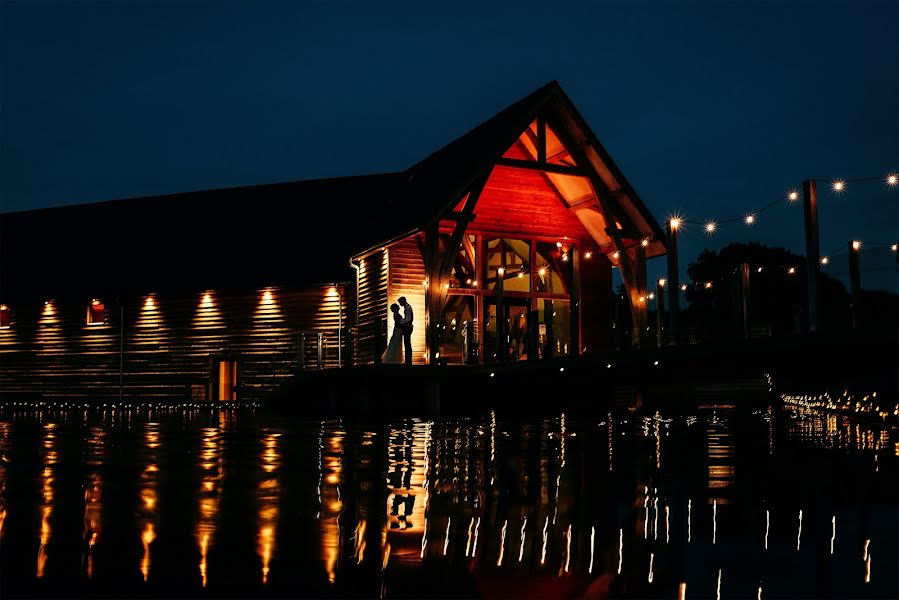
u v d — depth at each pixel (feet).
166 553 16.52
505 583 14.75
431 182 77.10
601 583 14.71
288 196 105.60
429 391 63.36
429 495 23.20
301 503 21.90
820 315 34.76
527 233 78.13
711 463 30.27
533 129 75.15
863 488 24.18
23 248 112.88
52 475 27.48
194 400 96.53
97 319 103.96
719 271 120.78
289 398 77.71
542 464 30.32
